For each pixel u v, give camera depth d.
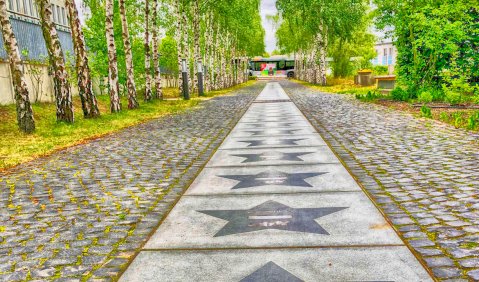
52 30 13.99
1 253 3.81
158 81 26.06
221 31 48.53
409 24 16.92
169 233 4.17
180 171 6.94
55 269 3.42
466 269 3.16
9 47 12.11
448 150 7.64
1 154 9.17
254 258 3.52
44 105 19.05
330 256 3.50
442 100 17.06
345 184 5.67
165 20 34.53
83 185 6.27
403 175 6.01
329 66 49.97
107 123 14.46
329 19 35.53
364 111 15.15
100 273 3.33
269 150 8.41
